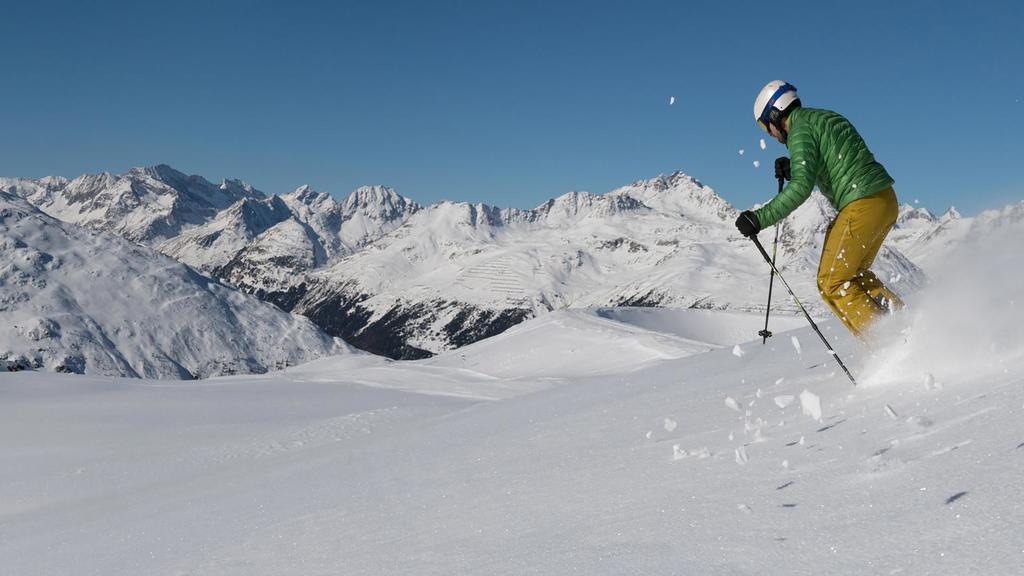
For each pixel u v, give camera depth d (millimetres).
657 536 2338
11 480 19547
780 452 3059
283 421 30203
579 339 74375
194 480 13023
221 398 39406
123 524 7598
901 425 2820
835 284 4617
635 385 8391
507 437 6477
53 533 8781
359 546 3498
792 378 5305
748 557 1933
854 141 4570
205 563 4039
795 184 4590
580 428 5824
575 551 2410
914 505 1929
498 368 71250
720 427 4199
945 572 1515
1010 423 2344
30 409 34250
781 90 4859
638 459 3869
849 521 1980
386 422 23609
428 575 2635
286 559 3627
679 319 95000
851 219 4520
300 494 6363
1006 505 1723
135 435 26422
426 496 4500
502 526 3174
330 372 58375
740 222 4742
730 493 2627
